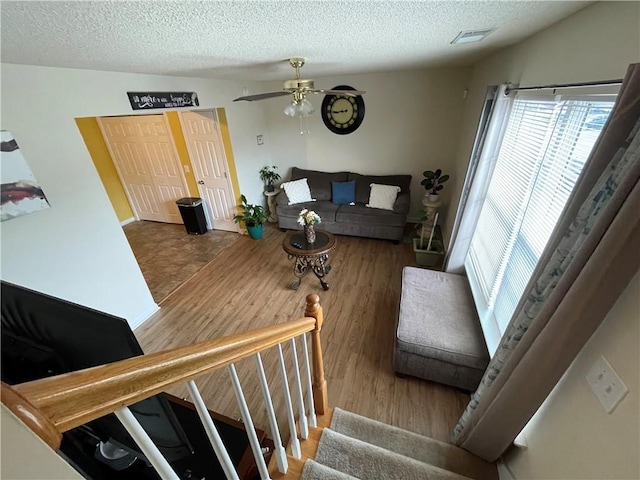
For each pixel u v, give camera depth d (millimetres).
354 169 5000
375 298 3176
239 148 4289
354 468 1388
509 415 1252
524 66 1929
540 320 1044
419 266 3764
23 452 335
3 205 1802
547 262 1149
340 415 1831
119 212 5312
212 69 2615
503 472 1460
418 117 4316
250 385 2227
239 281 3555
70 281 2246
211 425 663
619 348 833
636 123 832
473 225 2715
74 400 382
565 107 1443
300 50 1898
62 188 2117
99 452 1125
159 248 4445
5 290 524
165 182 4996
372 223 4301
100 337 587
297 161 5234
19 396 321
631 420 760
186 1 906
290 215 4633
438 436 1860
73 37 1248
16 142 1823
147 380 488
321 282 3344
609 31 1088
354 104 4480
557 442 1068
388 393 2141
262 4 978
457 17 1272
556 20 1454
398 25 1355
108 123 4699
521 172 1892
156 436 851
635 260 768
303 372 2312
